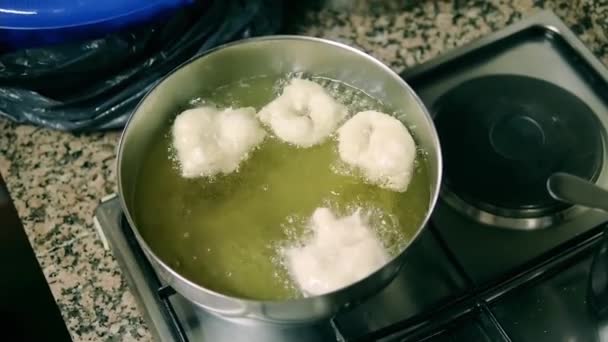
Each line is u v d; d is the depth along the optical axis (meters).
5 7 0.65
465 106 0.66
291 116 0.60
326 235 0.53
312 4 0.81
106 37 0.67
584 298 0.56
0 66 0.67
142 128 0.58
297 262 0.52
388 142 0.58
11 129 0.73
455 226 0.60
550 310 0.56
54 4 0.65
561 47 0.71
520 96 0.67
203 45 0.71
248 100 0.63
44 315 0.68
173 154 0.59
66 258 0.64
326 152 0.60
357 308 0.56
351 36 0.78
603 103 0.68
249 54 0.61
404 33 0.78
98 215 0.61
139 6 0.66
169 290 0.56
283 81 0.63
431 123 0.56
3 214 0.68
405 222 0.55
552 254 0.58
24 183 0.69
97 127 0.71
